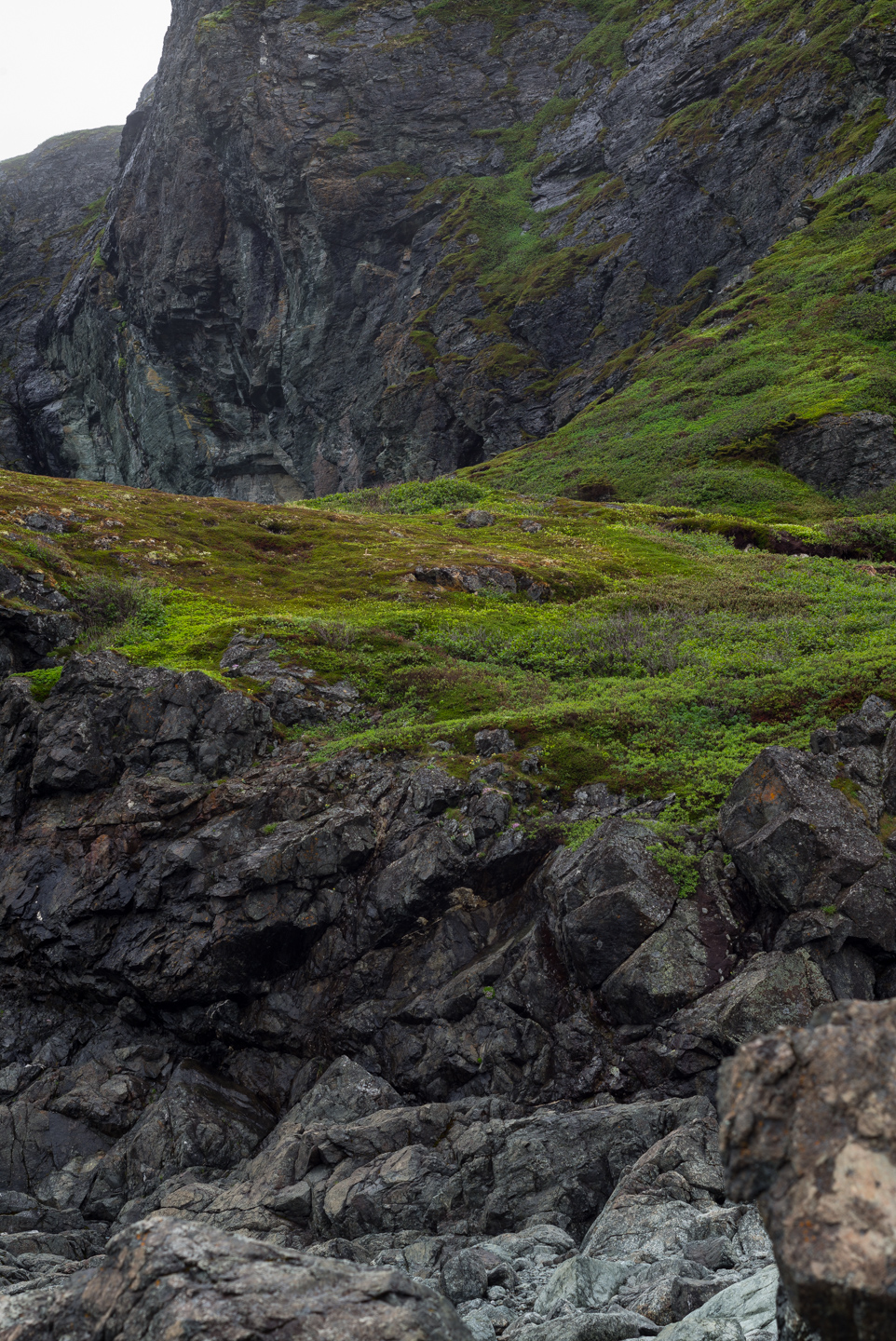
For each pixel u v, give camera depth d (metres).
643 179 98.56
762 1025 11.92
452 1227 10.89
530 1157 11.17
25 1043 17.27
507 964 14.65
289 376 114.12
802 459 64.12
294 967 16.31
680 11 106.88
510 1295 8.38
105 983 17.02
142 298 125.31
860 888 12.56
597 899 13.73
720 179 92.56
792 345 75.12
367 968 15.78
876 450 62.00
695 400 74.88
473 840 16.28
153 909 17.14
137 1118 15.17
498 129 116.44
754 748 17.92
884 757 14.62
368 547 42.78
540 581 37.09
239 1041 16.00
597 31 116.75
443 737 19.80
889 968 12.49
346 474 110.19
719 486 62.56
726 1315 6.19
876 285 75.25
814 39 90.69
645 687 23.02
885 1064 3.54
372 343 109.19
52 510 41.34
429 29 119.38
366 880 16.55
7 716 22.20
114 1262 4.64
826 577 37.56
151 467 126.25
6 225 166.38
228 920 16.33
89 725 20.44
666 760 17.97
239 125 113.38
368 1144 12.48
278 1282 4.31
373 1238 10.86
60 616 29.20
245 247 116.62
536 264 101.81
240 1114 14.91
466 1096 13.80
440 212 110.94
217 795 18.33
